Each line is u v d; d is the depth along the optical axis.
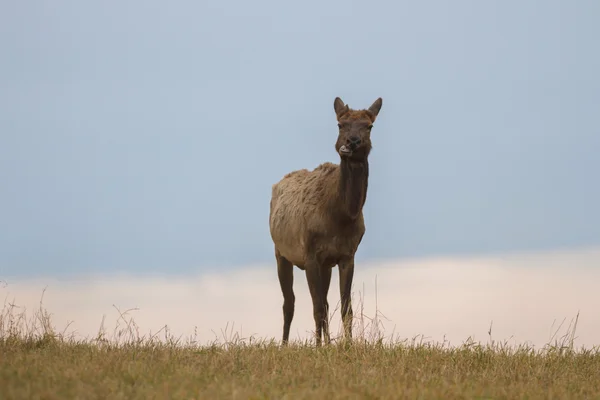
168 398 23.66
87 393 23.81
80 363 29.22
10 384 24.59
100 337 36.28
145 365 28.97
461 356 35.94
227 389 25.03
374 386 27.20
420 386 26.94
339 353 36.28
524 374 32.66
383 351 36.19
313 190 46.69
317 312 45.06
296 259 48.56
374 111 46.38
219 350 35.66
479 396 26.94
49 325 37.66
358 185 44.09
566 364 36.38
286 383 27.62
